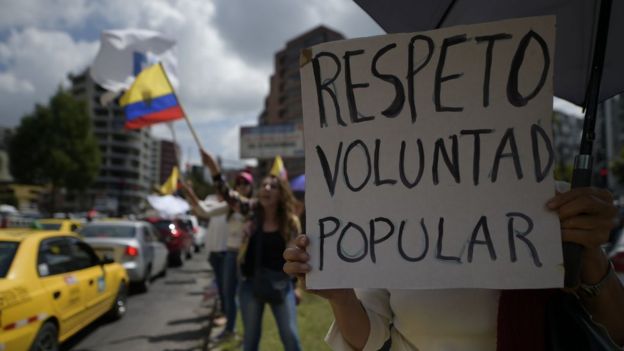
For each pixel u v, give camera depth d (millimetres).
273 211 3516
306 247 1343
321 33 79125
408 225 1288
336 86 1374
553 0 1708
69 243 5551
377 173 1328
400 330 1481
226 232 6375
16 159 49219
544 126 1233
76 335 6094
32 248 4609
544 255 1187
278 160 8422
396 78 1337
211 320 6488
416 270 1262
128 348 5512
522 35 1259
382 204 1313
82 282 5438
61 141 49406
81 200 64625
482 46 1282
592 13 1678
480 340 1376
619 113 50125
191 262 16391
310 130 1382
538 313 1298
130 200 116688
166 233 14922
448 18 1909
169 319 7090
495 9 1810
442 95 1305
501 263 1212
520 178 1235
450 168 1283
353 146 1351
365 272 1290
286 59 86562
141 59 4996
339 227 1329
